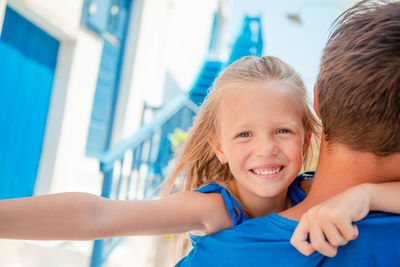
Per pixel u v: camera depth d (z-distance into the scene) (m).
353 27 0.71
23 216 0.73
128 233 0.83
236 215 0.99
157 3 8.01
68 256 4.06
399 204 0.70
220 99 1.05
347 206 0.64
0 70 3.96
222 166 1.31
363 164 0.71
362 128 0.67
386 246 0.67
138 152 4.70
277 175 0.95
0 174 4.12
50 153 4.73
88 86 5.38
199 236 0.94
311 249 0.65
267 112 0.93
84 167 5.89
